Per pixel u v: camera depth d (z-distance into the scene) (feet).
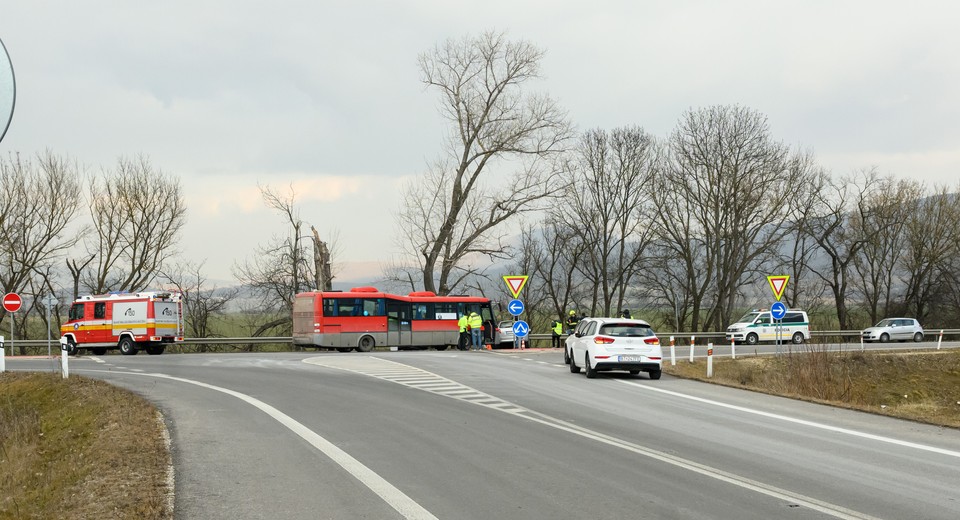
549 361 103.04
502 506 26.48
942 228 213.25
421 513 25.50
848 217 218.79
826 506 26.61
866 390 116.57
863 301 225.15
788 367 92.73
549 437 41.78
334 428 44.68
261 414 50.72
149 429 43.80
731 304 200.54
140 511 25.39
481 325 140.87
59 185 169.58
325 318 137.59
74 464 39.32
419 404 56.65
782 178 191.83
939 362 132.67
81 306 128.26
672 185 199.41
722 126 190.80
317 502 27.07
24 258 168.45
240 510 25.98
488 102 178.91
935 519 24.98
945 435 43.68
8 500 36.04
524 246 228.63
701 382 76.28
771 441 41.06
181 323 131.54
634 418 50.03
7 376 87.56
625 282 211.82
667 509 26.12
